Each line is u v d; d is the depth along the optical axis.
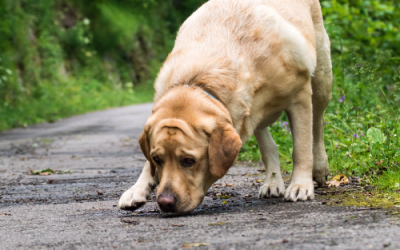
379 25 7.55
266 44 3.21
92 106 22.09
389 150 3.85
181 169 2.86
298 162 3.41
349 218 2.45
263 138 3.84
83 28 27.83
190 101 2.88
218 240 2.19
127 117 16.09
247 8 3.36
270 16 3.31
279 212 2.81
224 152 2.79
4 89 17.23
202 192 2.95
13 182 5.09
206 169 2.90
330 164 4.40
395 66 6.78
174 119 2.82
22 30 20.86
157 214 3.10
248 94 3.10
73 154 7.72
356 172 4.02
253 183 4.25
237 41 3.20
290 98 3.39
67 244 2.35
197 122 2.80
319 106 4.04
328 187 3.76
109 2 30.95
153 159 2.95
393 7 7.88
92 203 3.67
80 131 12.03
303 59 3.33
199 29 3.33
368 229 2.18
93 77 27.55
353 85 5.90
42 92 20.09
